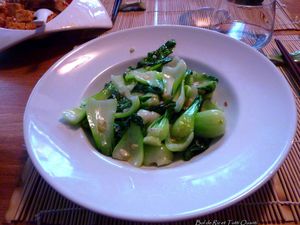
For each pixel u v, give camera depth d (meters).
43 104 0.28
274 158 0.21
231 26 0.40
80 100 0.30
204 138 0.27
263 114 0.25
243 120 0.26
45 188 0.24
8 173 0.25
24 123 0.25
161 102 0.29
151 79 0.31
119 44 0.35
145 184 0.21
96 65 0.34
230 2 0.40
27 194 0.23
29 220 0.22
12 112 0.31
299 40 0.38
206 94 0.30
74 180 0.21
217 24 0.41
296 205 0.21
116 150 0.26
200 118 0.26
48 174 0.21
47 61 0.39
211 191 0.20
